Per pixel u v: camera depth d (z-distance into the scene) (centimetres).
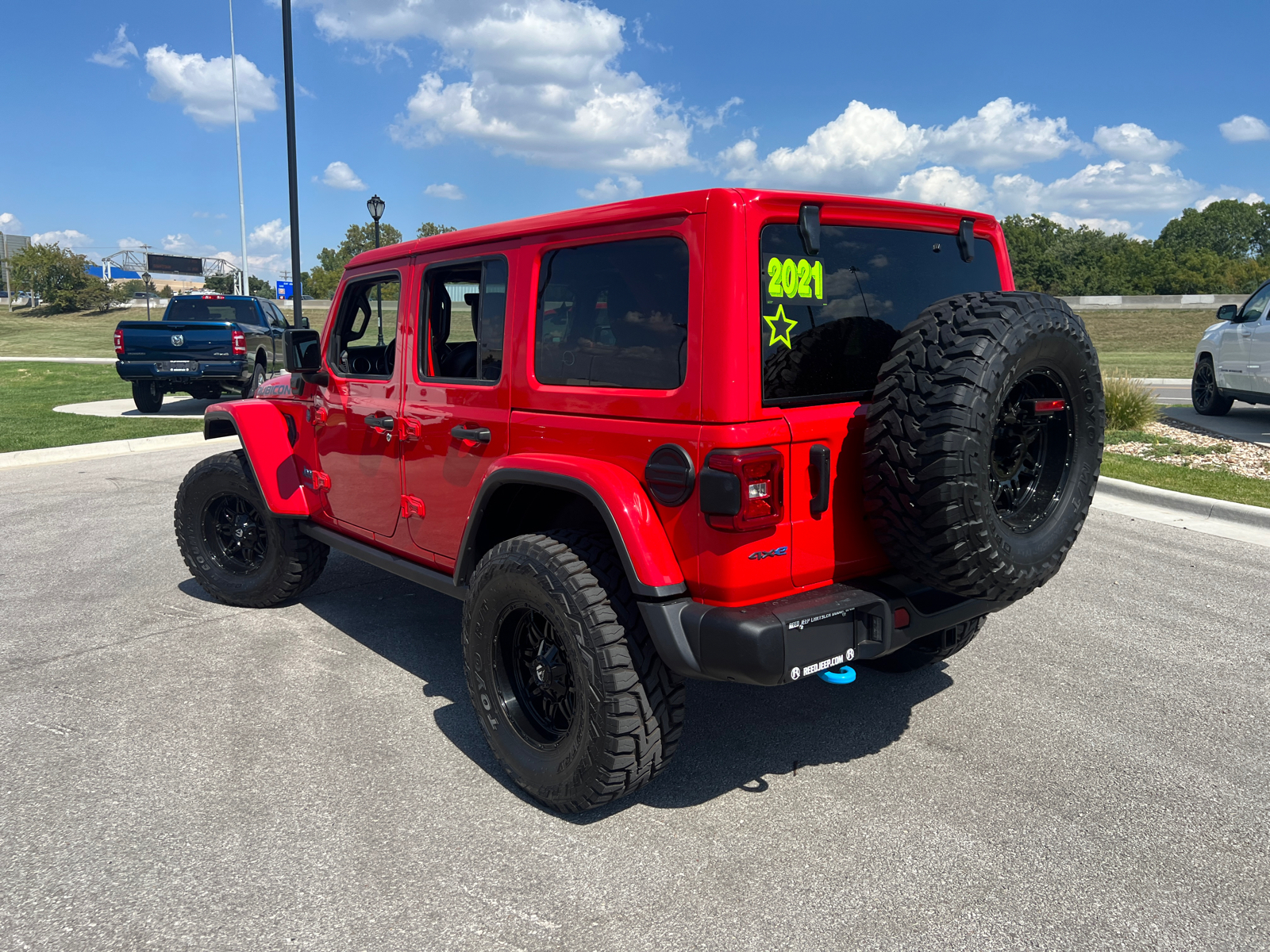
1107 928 235
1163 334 4578
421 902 248
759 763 331
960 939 231
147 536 674
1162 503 743
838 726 362
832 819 292
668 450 263
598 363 290
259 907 246
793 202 264
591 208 291
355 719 367
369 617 497
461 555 333
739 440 249
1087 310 5959
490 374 337
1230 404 1225
